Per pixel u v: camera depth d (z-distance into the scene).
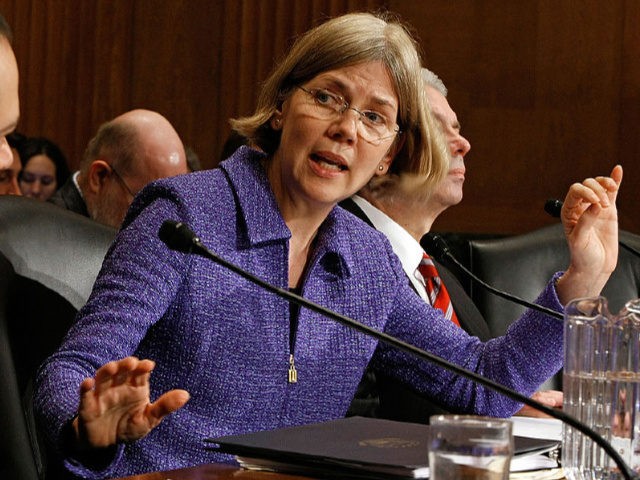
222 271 5.41
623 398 4.25
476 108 15.73
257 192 5.67
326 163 5.69
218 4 16.48
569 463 4.33
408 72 5.94
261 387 5.48
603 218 5.96
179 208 5.45
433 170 6.40
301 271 5.86
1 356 5.39
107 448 4.09
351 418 5.08
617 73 15.38
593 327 4.30
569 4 15.48
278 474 4.31
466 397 6.17
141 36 16.78
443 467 3.38
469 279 9.05
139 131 9.91
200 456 5.30
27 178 14.88
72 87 17.03
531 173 15.59
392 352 6.31
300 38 5.97
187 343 5.32
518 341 6.14
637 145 15.30
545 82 15.56
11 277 5.66
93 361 4.82
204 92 16.56
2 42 4.82
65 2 17.00
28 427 5.57
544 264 9.05
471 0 15.73
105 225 6.17
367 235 6.21
